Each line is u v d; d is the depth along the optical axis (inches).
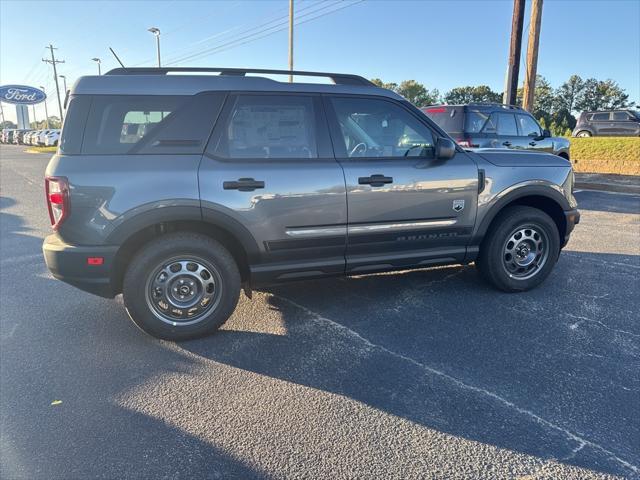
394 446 97.3
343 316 162.2
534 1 503.8
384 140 158.4
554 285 190.1
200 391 118.0
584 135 917.8
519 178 171.0
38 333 150.8
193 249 139.6
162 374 126.1
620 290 184.4
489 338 144.7
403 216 157.5
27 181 593.3
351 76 157.8
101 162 131.3
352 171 149.9
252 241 143.0
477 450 96.0
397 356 134.4
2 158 1056.2
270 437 100.5
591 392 115.8
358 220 152.4
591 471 90.0
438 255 167.5
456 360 131.8
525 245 179.9
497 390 117.0
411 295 180.2
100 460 93.7
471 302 172.9
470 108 374.3
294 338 146.4
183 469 91.3
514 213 174.4
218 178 137.2
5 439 99.9
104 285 135.0
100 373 126.7
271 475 89.7
